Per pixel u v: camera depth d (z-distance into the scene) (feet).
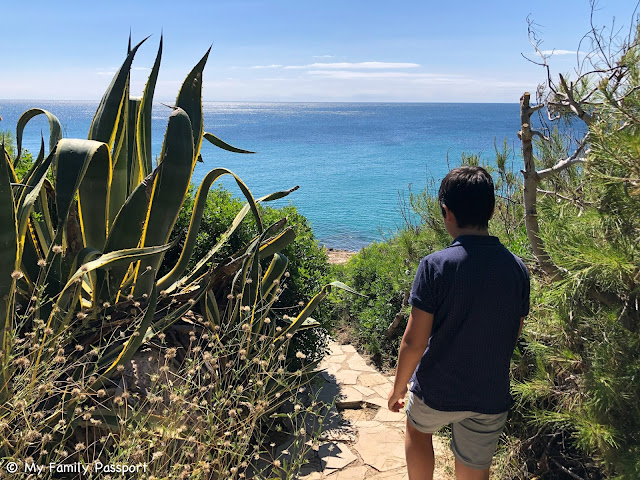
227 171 10.52
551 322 9.10
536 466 9.93
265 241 11.71
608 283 8.03
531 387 8.95
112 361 8.85
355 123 492.95
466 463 7.36
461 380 6.95
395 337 18.33
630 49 7.75
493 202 7.04
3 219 7.31
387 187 96.48
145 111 11.41
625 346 7.62
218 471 7.75
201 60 11.04
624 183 7.21
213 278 10.87
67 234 9.36
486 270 6.79
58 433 7.93
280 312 13.16
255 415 8.27
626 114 7.25
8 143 16.42
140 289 10.29
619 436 7.47
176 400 7.23
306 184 102.06
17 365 7.39
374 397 14.16
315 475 10.53
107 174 9.63
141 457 7.14
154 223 9.93
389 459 11.16
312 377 12.46
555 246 8.46
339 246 53.36
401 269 19.19
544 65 9.20
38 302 7.64
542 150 11.55
